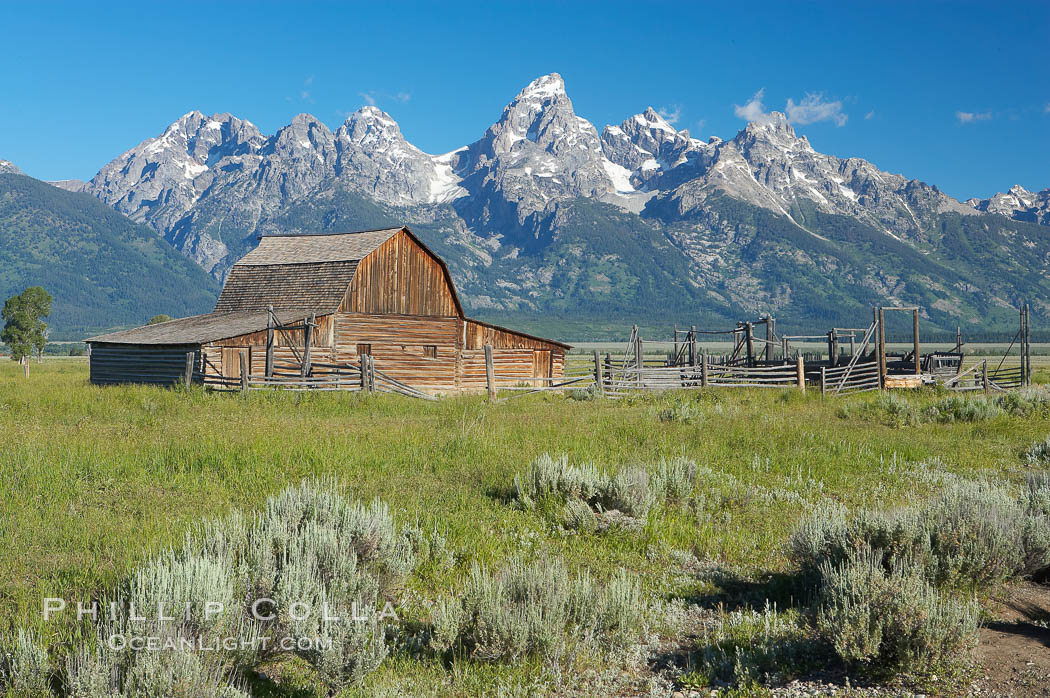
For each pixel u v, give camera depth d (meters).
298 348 32.53
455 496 10.71
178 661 4.77
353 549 7.20
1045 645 6.27
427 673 5.79
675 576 8.33
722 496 11.46
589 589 6.56
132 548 7.48
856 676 5.75
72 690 4.71
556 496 10.41
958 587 7.54
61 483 10.38
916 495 12.07
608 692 5.68
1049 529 8.38
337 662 5.36
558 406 24.95
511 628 5.92
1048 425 20.14
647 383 30.22
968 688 5.48
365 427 17.09
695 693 5.61
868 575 6.36
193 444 13.33
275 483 10.99
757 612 7.30
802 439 16.56
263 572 6.16
